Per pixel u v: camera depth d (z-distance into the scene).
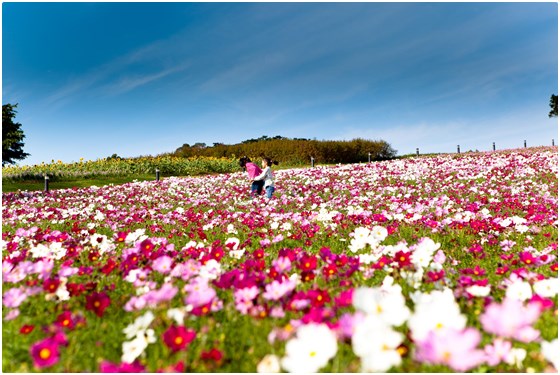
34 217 9.22
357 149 44.41
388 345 1.67
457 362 1.54
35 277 3.65
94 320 2.81
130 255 3.67
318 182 15.98
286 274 3.22
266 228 6.95
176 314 2.35
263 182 13.20
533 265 3.54
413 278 3.14
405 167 20.39
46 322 2.85
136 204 12.48
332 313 2.29
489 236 5.32
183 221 8.30
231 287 2.85
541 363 1.99
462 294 2.79
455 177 15.33
